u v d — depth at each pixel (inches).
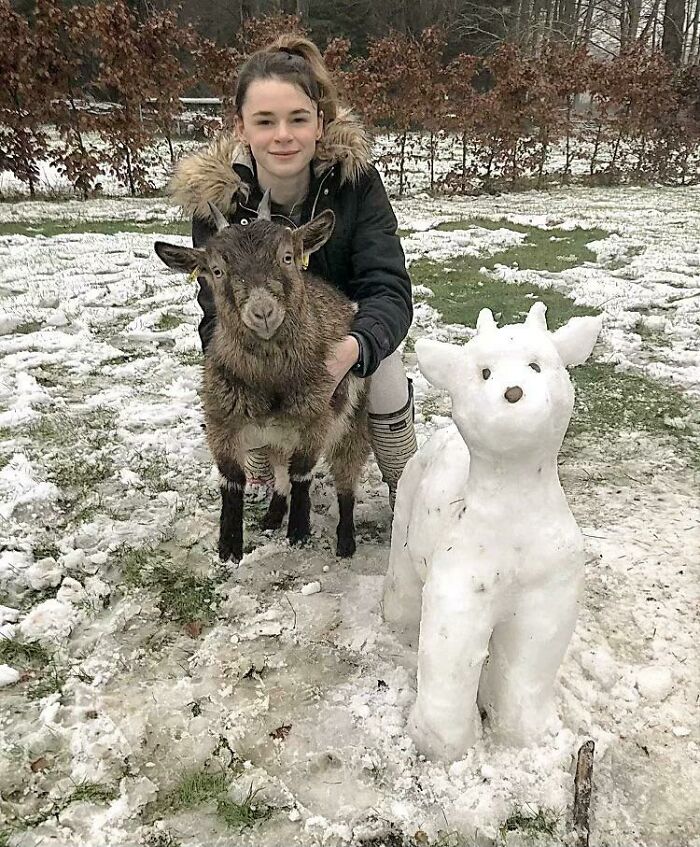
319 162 135.4
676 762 90.2
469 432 80.5
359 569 131.0
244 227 119.1
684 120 736.3
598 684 101.3
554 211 527.8
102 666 106.0
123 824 82.2
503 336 81.2
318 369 123.9
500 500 82.2
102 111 635.5
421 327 259.8
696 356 230.4
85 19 578.2
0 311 271.9
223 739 93.0
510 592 84.3
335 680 103.3
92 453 169.5
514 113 652.7
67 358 230.8
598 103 758.5
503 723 88.9
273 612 117.2
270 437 127.8
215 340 123.2
